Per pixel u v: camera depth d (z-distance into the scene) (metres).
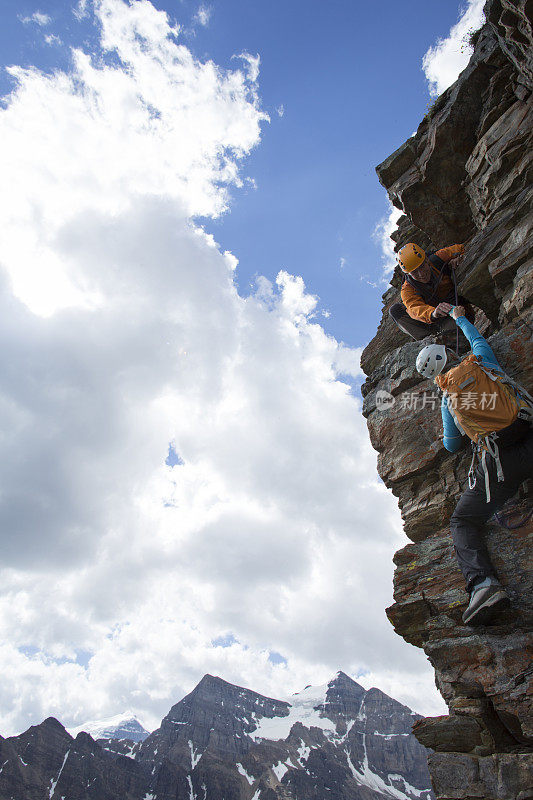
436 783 5.95
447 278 8.38
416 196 10.50
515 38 8.00
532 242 7.64
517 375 6.89
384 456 8.50
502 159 8.66
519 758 5.44
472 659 6.12
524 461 5.70
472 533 6.34
